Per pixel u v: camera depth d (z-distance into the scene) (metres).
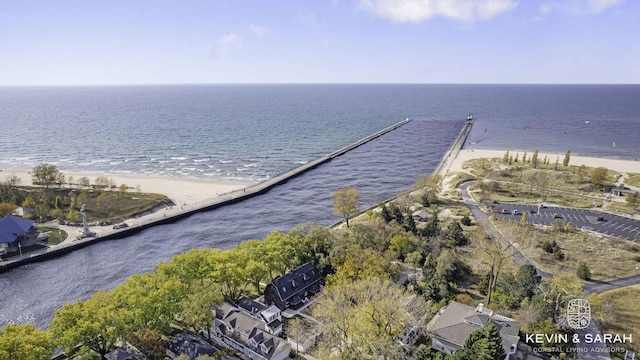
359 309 81.25
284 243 113.94
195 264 100.50
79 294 121.88
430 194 182.12
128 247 151.88
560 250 129.00
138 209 181.12
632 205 175.75
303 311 100.44
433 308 95.62
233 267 97.75
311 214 184.75
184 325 95.50
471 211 172.00
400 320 79.25
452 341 80.50
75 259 142.12
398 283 103.12
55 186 199.25
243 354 84.69
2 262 133.25
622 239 140.88
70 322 77.88
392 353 74.31
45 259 140.25
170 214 176.88
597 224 156.75
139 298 83.81
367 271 97.69
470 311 87.19
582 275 112.44
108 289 124.44
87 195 188.62
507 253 125.19
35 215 169.38
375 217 149.88
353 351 77.75
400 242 119.94
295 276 105.25
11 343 69.00
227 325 88.88
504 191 199.00
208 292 88.19
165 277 94.06
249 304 97.81
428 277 105.94
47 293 122.00
